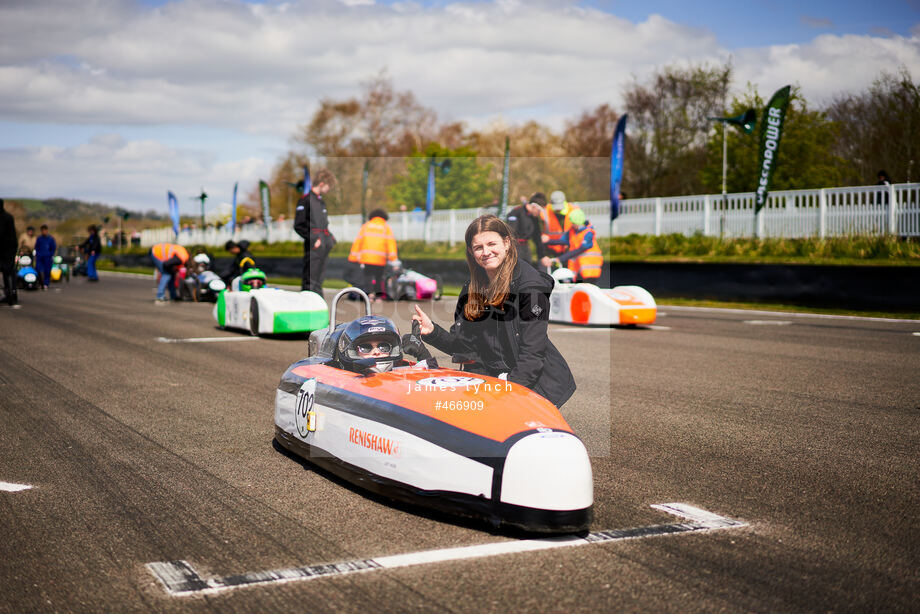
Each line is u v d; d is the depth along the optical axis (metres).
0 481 4.59
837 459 5.12
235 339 11.17
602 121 32.03
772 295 16.72
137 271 38.12
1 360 9.13
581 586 3.14
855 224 19.14
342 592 3.10
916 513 4.08
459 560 3.41
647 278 19.05
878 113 29.48
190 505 4.17
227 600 3.04
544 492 3.56
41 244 23.22
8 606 2.98
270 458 5.10
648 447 5.39
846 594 3.09
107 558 3.46
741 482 4.61
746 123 22.72
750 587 3.15
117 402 6.84
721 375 8.23
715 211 22.17
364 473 4.20
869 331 12.07
